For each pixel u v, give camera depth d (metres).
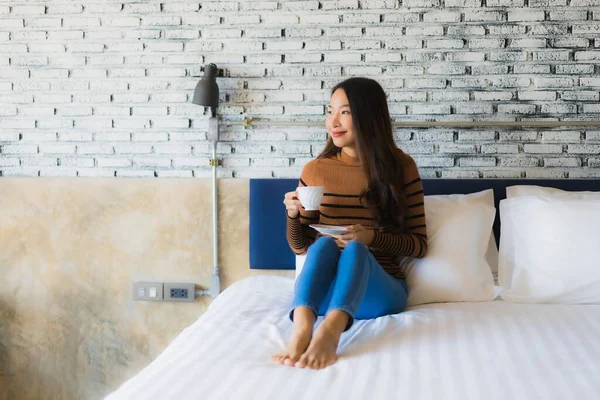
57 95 2.79
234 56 2.71
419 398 1.33
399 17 2.65
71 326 2.80
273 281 2.47
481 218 2.41
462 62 2.65
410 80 2.67
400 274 2.23
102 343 2.80
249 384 1.41
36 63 2.78
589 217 2.26
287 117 2.71
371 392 1.36
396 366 1.52
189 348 1.68
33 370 2.83
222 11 2.71
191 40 2.73
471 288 2.24
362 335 1.79
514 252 2.39
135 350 2.79
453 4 2.63
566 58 2.61
